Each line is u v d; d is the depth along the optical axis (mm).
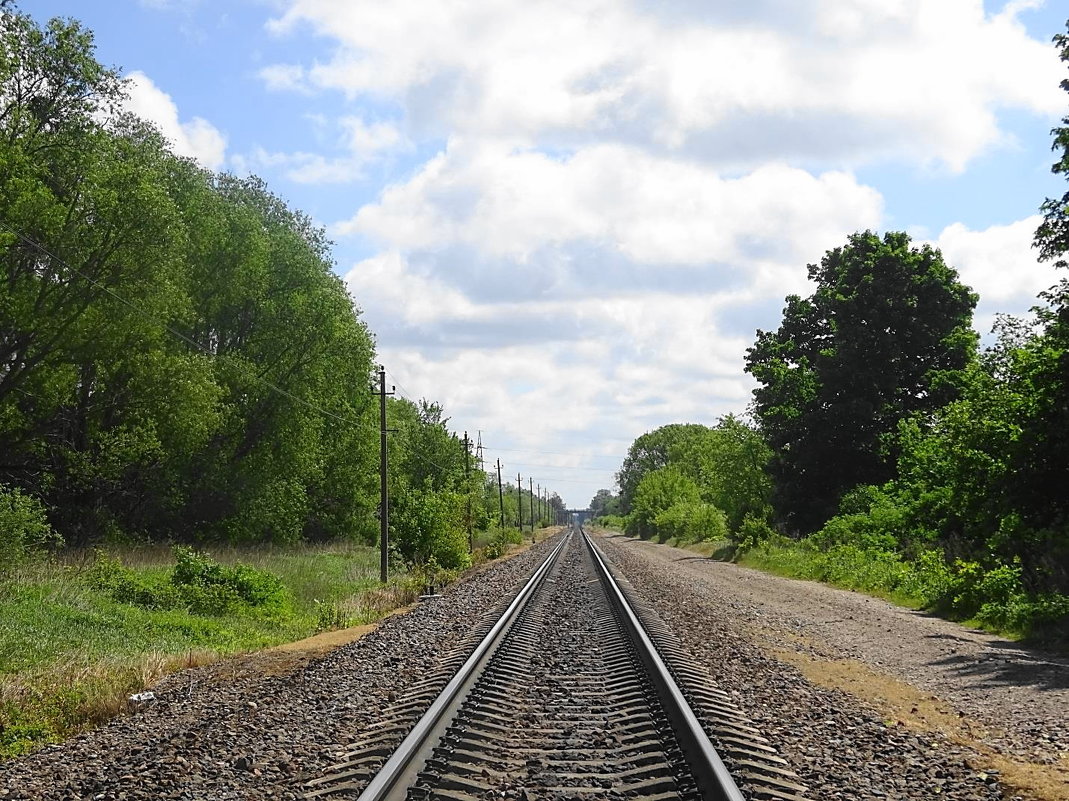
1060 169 19078
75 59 29266
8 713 9867
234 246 43062
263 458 45625
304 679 11242
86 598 18500
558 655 12914
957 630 18078
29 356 30922
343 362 49125
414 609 21672
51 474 34312
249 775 6832
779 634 16641
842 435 48469
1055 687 11555
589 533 133500
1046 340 19750
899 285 48969
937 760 7348
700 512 72500
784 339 55562
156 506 40938
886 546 33938
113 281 30406
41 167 28938
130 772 7023
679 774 6473
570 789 6199
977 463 20750
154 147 35875
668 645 13156
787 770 6656
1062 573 19000
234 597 21656
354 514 55844
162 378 33250
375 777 5922
